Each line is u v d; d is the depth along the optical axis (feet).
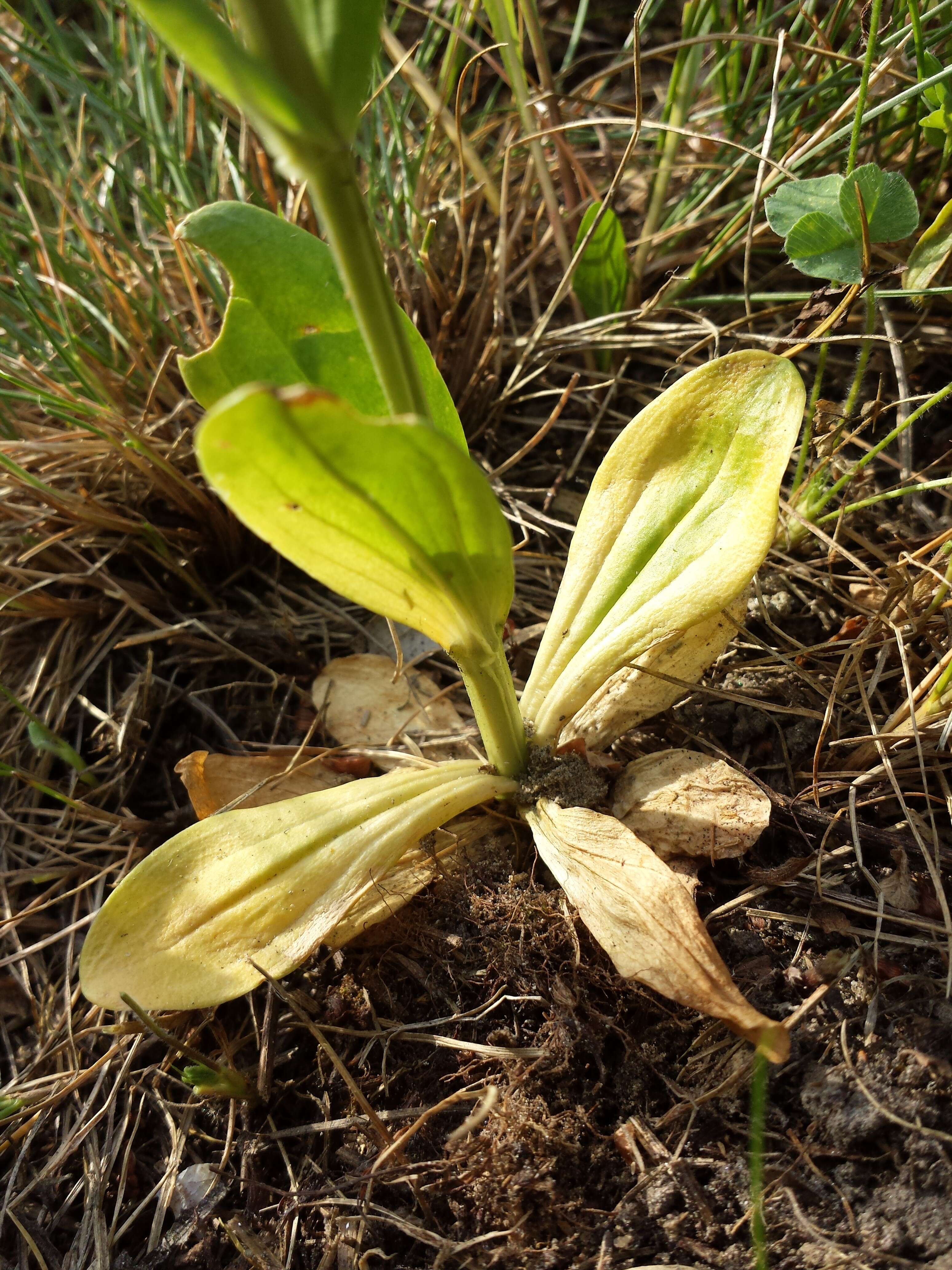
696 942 0.36
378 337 0.33
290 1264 0.40
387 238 0.68
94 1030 0.46
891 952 0.42
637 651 0.45
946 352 0.60
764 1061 0.33
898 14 0.56
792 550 0.57
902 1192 0.36
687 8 0.62
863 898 0.43
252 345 0.41
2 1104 0.46
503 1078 0.41
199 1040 0.47
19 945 0.53
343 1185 0.40
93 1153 0.45
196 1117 0.45
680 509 0.46
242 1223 0.41
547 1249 0.37
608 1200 0.38
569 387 0.56
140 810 0.57
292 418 0.27
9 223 0.73
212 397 0.41
